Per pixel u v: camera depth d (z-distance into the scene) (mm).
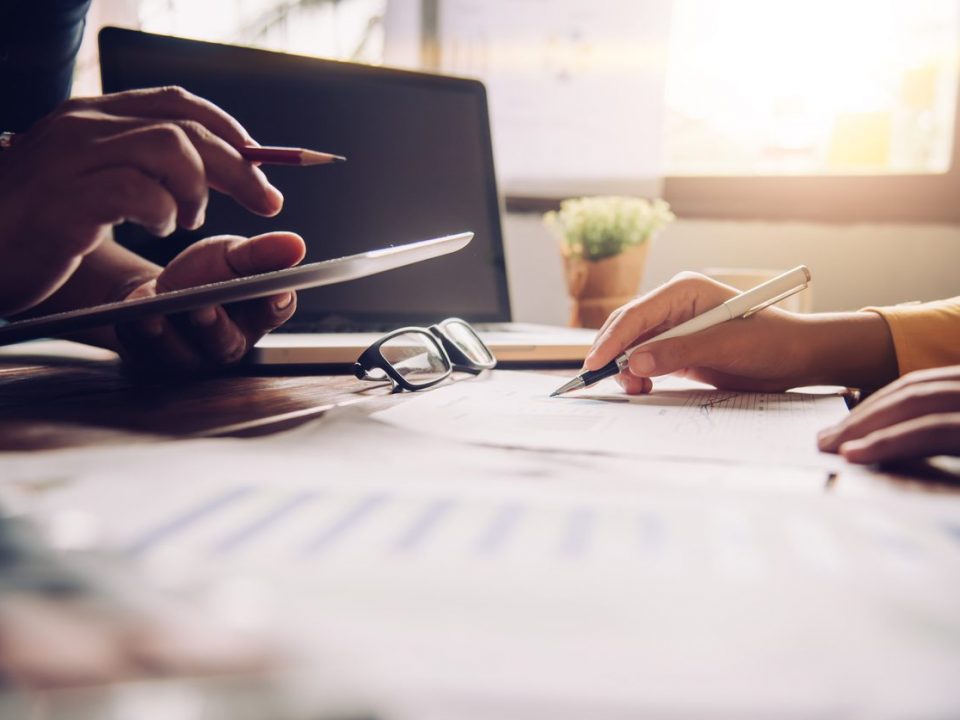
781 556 182
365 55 1707
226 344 572
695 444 348
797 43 1493
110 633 135
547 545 188
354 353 644
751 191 1488
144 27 1748
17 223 462
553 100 1615
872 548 188
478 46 1633
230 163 509
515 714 111
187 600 150
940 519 212
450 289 1035
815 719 109
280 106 943
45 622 139
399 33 1658
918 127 1434
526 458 309
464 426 385
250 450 294
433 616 144
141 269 685
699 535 198
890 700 114
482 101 1125
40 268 485
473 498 230
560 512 217
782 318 583
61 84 1018
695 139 1573
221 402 471
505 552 182
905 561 179
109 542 185
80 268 675
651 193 1578
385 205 997
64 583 157
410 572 167
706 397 531
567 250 1189
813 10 1476
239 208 891
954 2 1378
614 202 1170
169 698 112
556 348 729
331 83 986
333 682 118
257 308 588
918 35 1411
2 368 678
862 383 597
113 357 791
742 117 1546
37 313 705
